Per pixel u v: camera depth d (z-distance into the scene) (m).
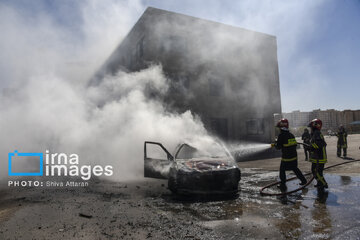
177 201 4.86
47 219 3.93
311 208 4.05
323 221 3.41
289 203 4.43
